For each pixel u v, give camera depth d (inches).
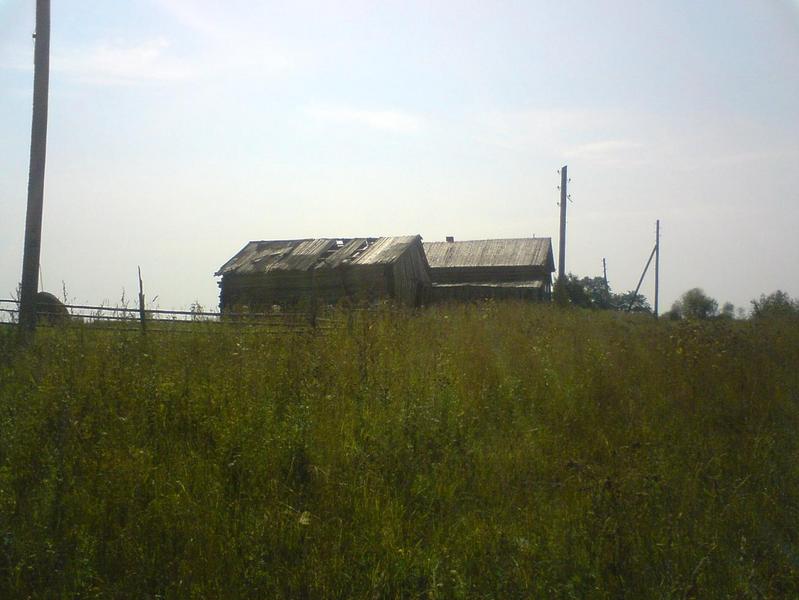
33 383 335.0
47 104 552.7
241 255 1200.2
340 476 259.1
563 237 1336.1
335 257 1126.4
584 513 234.4
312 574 208.4
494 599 201.2
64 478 245.6
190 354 385.1
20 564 206.1
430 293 1256.8
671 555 215.9
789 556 227.9
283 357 369.1
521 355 427.8
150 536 223.6
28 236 539.8
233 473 261.9
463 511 248.7
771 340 462.3
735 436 317.1
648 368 400.2
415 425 299.7
